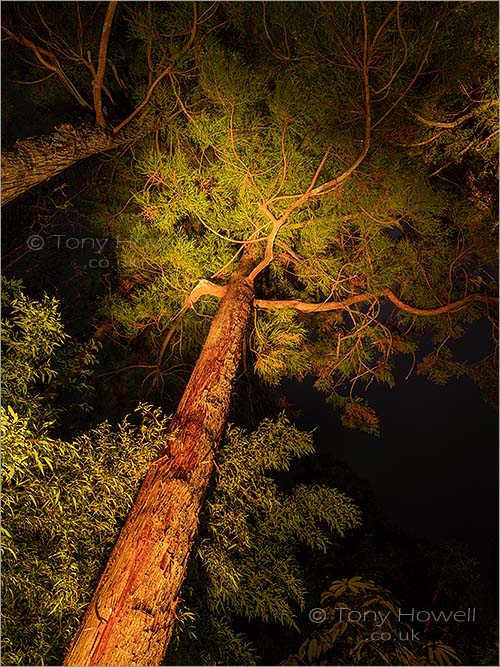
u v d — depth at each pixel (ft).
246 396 20.17
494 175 17.02
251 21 14.34
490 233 16.48
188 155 15.79
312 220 15.15
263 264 15.98
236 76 13.20
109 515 10.31
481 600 19.36
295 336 16.48
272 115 14.55
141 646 8.72
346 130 13.41
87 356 13.32
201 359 14.14
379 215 15.12
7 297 11.48
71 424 15.06
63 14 14.80
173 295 16.99
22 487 9.20
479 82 15.20
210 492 13.62
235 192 15.64
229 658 13.03
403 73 13.00
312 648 10.31
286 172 14.46
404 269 17.07
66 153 12.56
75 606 9.25
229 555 13.32
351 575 19.80
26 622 9.11
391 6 12.16
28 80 16.21
